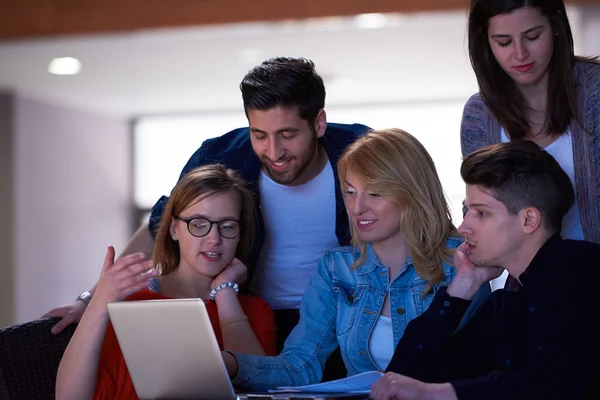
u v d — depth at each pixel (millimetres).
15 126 10188
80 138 11391
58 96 10539
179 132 12133
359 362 2674
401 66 8977
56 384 2500
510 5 2570
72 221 11281
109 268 2475
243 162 3148
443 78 9703
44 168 10750
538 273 2230
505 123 2826
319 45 7836
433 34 7387
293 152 2859
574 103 2707
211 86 9953
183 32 7008
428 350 2385
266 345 2871
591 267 2133
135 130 12289
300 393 2195
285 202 3111
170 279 2887
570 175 2781
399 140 2691
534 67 2633
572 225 2803
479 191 2289
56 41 7367
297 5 6508
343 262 2789
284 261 3158
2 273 10352
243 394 2201
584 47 6469
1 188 10273
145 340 2170
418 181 2672
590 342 2066
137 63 8562
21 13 6969
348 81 9797
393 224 2674
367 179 2646
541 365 2068
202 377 2170
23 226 10398
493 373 2086
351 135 3158
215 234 2807
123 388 2557
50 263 10922
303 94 2809
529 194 2242
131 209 12359
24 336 2738
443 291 2430
